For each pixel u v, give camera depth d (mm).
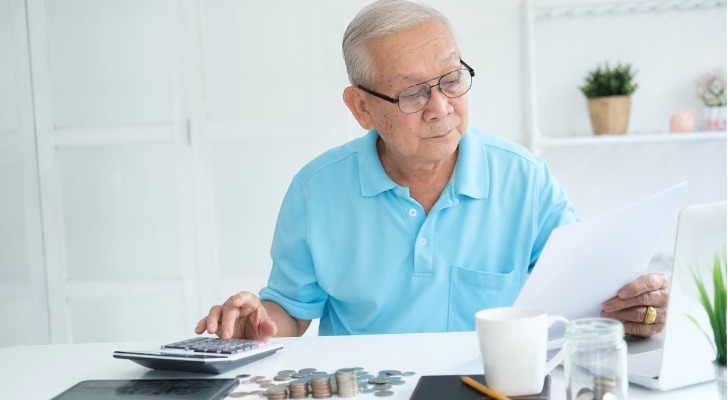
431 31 1341
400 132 1369
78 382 1052
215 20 2783
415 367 1036
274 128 2756
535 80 2768
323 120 2748
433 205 1518
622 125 2627
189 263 2809
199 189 2785
